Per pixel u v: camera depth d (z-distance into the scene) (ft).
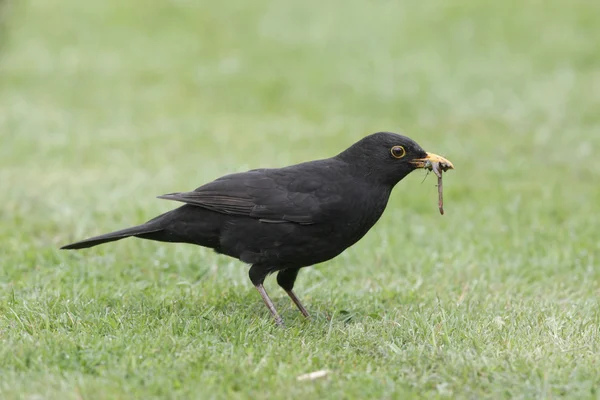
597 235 42.60
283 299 33.12
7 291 32.24
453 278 36.50
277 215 28.55
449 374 24.16
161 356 24.73
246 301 32.37
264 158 57.11
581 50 86.53
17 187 48.85
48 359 24.48
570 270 37.68
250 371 24.02
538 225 43.75
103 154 57.52
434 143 61.62
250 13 101.45
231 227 29.01
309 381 23.52
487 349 26.04
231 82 78.95
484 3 100.94
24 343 25.38
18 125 63.67
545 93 75.10
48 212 44.57
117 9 101.45
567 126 66.59
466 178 53.47
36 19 97.09
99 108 71.00
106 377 23.44
